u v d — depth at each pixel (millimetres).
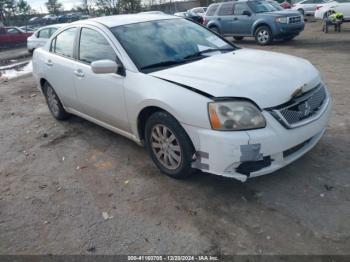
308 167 3553
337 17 15328
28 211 3299
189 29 4418
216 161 2965
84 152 4418
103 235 2877
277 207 3006
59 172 3979
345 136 4168
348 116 4781
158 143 3557
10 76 11547
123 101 3729
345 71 7594
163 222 2965
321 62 8945
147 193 3395
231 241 2682
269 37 12938
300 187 3246
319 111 3293
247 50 4254
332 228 2713
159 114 3330
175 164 3449
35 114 6211
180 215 3031
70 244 2814
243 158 2846
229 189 3316
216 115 2887
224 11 14297
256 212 2969
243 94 2898
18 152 4633
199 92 3025
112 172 3857
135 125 3727
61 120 5633
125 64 3689
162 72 3471
